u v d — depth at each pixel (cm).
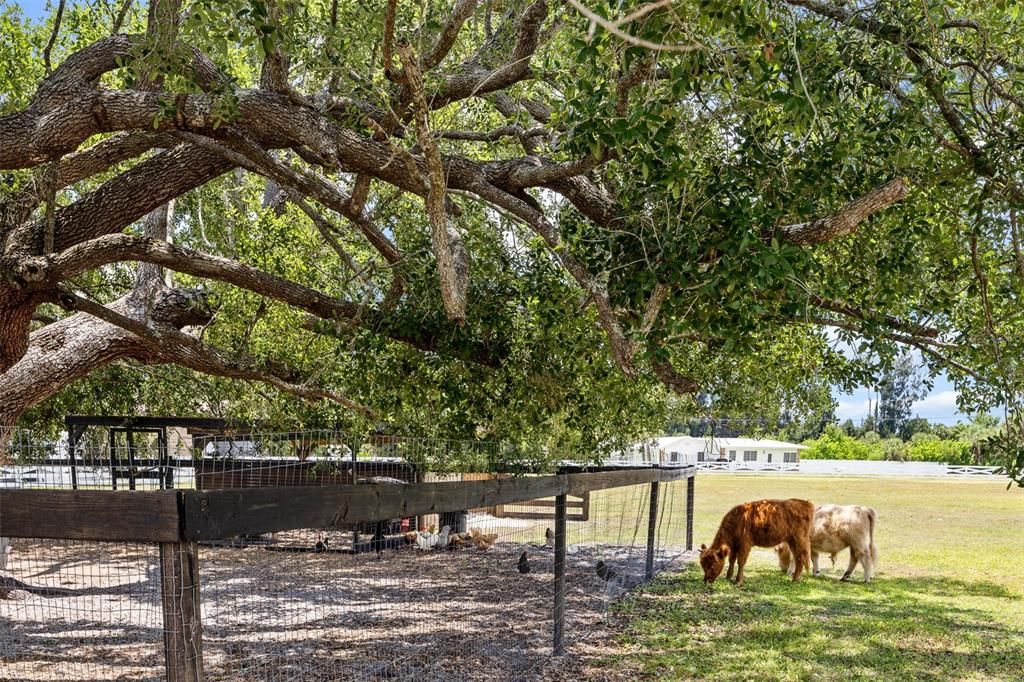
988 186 584
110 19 1034
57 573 977
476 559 1145
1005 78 600
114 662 636
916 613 937
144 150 756
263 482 1090
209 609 798
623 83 470
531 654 695
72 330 860
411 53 438
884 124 573
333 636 722
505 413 810
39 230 749
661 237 535
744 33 429
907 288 655
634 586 1045
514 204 648
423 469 833
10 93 866
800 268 507
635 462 1445
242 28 554
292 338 938
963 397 682
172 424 1195
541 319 757
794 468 5088
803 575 1202
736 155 578
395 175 657
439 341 754
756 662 707
